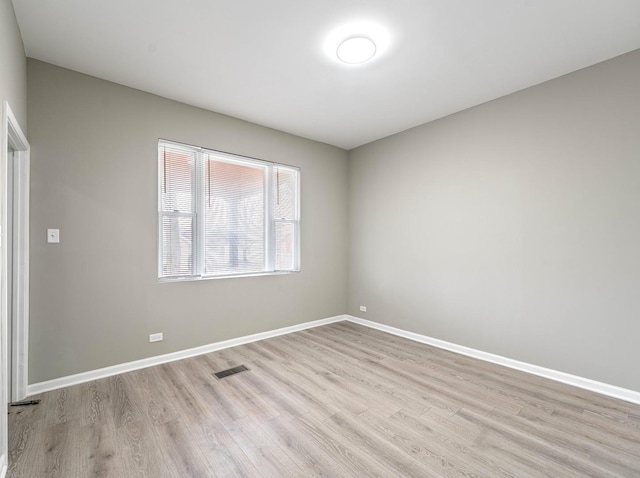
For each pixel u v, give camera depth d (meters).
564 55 2.53
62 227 2.66
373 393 2.59
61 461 1.77
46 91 2.60
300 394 2.56
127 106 3.00
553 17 2.10
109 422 2.15
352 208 4.97
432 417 2.24
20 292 2.43
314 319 4.61
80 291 2.74
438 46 2.41
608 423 2.17
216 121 3.59
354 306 4.91
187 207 3.40
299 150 4.41
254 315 3.93
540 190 2.95
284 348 3.66
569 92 2.78
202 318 3.48
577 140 2.74
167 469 1.72
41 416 2.21
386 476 1.68
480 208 3.39
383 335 4.21
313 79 2.89
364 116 3.73
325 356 3.41
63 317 2.66
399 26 2.18
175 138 3.29
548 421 2.20
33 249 2.53
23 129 2.36
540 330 2.95
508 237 3.17
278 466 1.75
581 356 2.71
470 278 3.48
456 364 3.21
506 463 1.78
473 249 3.45
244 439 1.98
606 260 2.59
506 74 2.80
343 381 2.80
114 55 2.52
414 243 4.06
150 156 3.13
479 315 3.40
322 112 3.62
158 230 3.18
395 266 4.30
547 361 2.91
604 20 2.12
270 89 3.08
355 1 1.96
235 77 2.86
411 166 4.11
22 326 2.43
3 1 1.74
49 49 2.44
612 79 2.55
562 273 2.82
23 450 1.85
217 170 3.66
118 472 1.70
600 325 2.62
